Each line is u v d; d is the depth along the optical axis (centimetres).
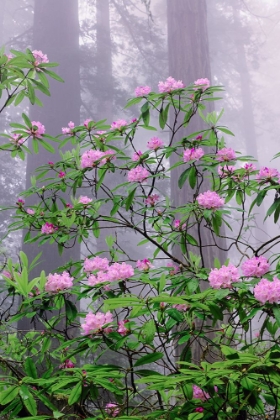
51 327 217
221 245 493
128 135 254
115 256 239
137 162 247
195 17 646
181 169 542
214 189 259
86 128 263
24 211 263
